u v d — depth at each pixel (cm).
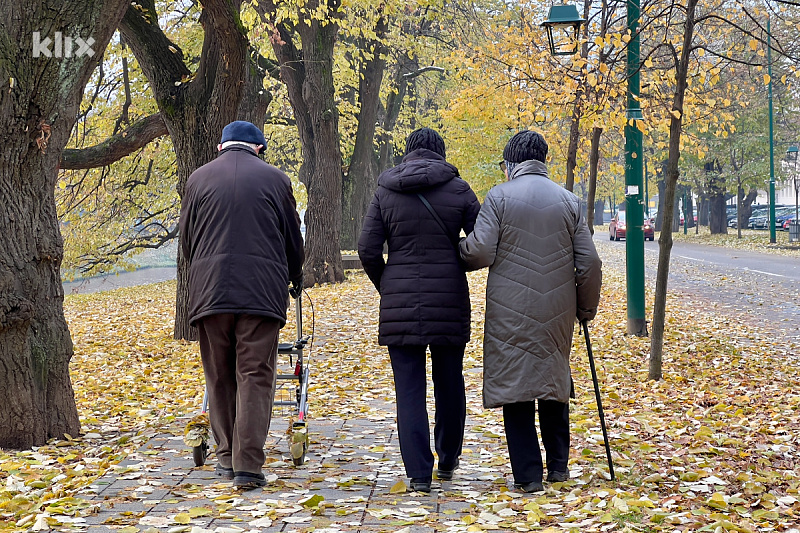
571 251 596
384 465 662
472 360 1300
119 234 3075
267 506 526
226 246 583
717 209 6156
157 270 5475
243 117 1880
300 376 694
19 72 727
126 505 537
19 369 732
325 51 2783
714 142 5103
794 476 623
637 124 1252
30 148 741
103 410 962
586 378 1099
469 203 600
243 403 577
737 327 1600
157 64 1536
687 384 1058
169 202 3042
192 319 590
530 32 1562
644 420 834
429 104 4806
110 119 2522
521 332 581
